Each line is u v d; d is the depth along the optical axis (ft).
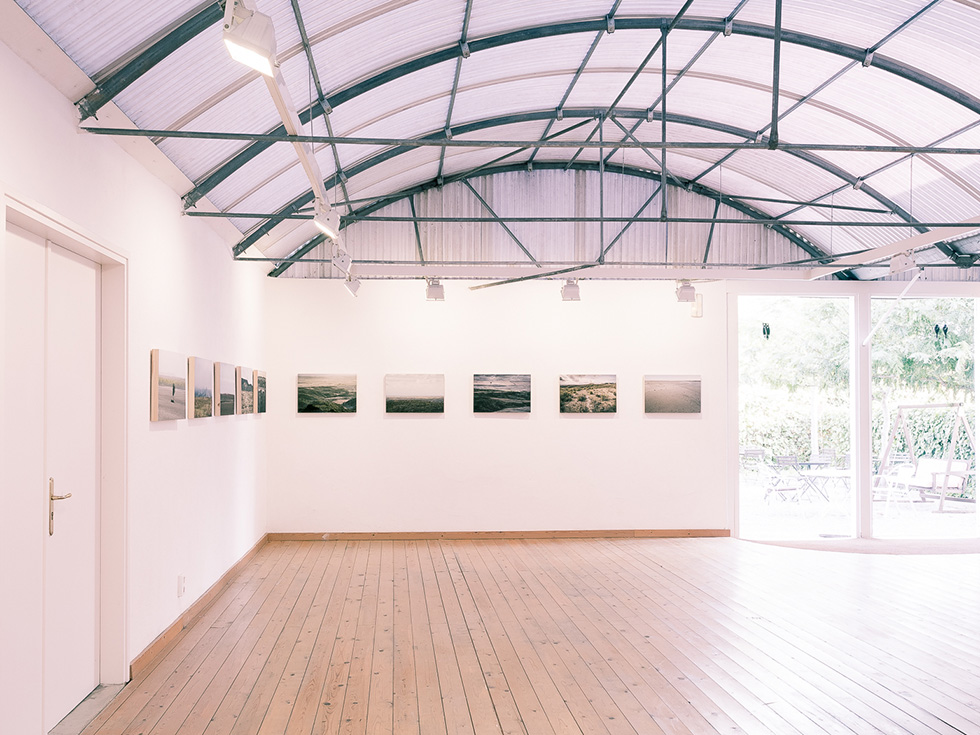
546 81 24.53
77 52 13.00
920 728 13.97
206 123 17.95
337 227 18.93
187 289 20.93
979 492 36.55
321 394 33.27
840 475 37.76
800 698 15.35
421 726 13.99
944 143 25.38
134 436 16.78
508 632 19.80
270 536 32.91
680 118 28.07
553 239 33.86
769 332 38.73
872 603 22.79
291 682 16.20
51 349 13.84
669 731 13.76
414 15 18.06
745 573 26.94
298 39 16.81
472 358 33.86
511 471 33.83
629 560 29.17
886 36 21.09
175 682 16.19
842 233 33.50
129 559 16.39
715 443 34.53
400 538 33.32
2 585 11.58
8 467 12.32
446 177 33.35
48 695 13.66
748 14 20.62
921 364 37.73
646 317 34.55
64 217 13.42
